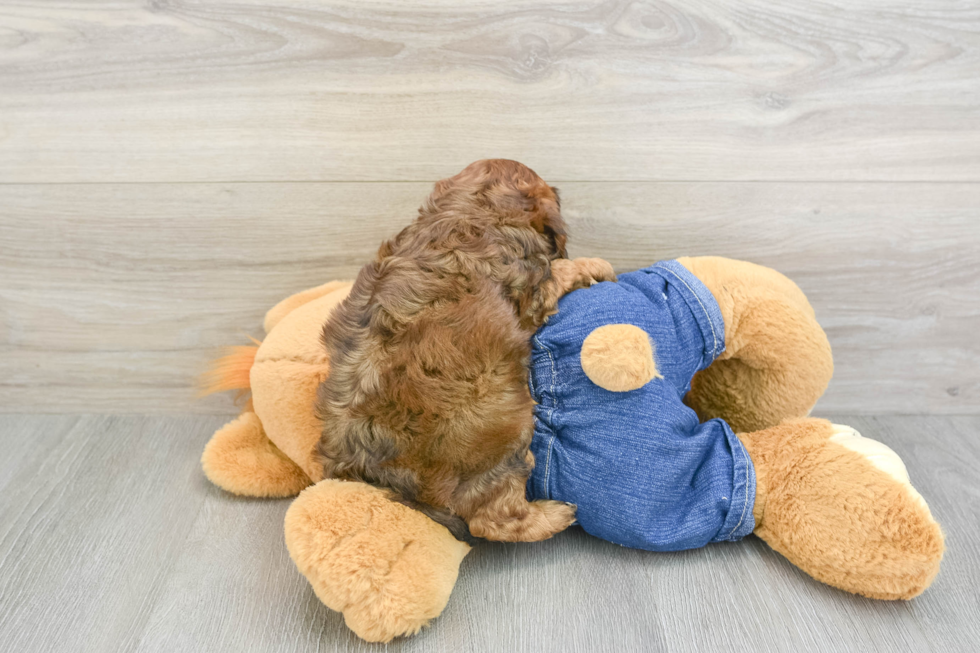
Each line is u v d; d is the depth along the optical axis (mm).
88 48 1122
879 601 919
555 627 885
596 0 1091
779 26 1108
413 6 1092
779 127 1168
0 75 1134
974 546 1021
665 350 972
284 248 1254
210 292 1290
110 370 1354
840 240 1243
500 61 1126
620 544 997
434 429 853
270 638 873
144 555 1012
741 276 1063
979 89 1146
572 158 1189
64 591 944
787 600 922
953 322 1303
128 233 1242
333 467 927
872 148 1181
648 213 1227
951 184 1203
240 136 1176
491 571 978
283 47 1119
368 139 1177
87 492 1149
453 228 902
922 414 1383
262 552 1021
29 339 1325
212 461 1141
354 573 830
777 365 1057
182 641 867
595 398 935
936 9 1098
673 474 937
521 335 876
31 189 1207
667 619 895
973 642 859
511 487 899
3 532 1051
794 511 921
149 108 1159
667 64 1130
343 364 889
